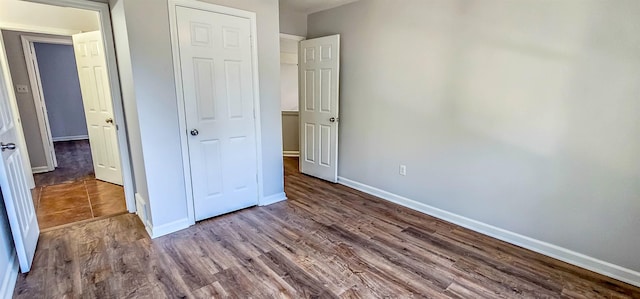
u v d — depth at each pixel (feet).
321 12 12.91
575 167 7.05
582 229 7.12
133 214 10.01
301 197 11.70
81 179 13.80
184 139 8.70
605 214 6.78
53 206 10.66
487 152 8.47
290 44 20.53
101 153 13.16
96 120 12.86
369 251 7.83
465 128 8.85
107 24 8.78
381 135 11.30
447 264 7.27
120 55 8.45
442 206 9.78
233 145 9.78
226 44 9.07
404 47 10.05
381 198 11.61
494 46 7.95
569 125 7.02
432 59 9.34
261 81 10.07
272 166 10.91
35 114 14.56
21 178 7.57
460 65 8.71
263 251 7.80
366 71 11.44
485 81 8.25
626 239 6.59
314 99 13.61
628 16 6.05
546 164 7.47
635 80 6.12
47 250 7.74
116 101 9.32
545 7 7.02
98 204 10.86
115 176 12.98
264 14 9.76
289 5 12.22
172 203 8.74
